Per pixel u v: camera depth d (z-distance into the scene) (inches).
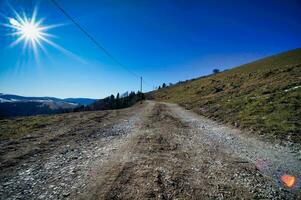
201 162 419.5
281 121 718.5
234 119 921.5
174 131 743.7
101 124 860.0
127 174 345.4
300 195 299.7
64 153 451.2
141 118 1101.1
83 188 295.4
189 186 314.5
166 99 3932.1
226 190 306.7
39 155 430.6
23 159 402.9
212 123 951.6
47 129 700.0
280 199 288.2
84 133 662.5
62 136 605.3
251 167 396.8
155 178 332.5
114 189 293.6
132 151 478.6
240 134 692.7
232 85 2304.4
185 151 494.3
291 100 932.6
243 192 302.5
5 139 549.3
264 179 346.3
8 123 818.8
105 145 530.3
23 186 298.8
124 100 4616.1
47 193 280.8
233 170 380.5
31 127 725.9
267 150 510.9
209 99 1844.2
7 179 319.0
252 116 876.6
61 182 313.4
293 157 457.7
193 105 1793.8
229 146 553.0
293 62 2593.5
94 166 379.9
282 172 378.0
